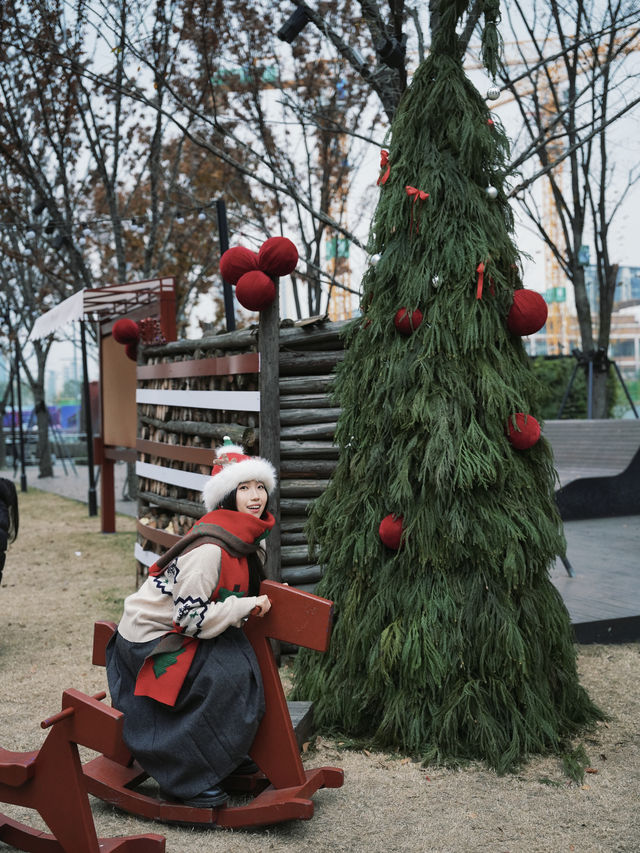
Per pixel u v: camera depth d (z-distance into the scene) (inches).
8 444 1384.1
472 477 156.9
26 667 221.1
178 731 127.0
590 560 334.0
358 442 173.8
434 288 163.8
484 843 124.0
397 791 142.0
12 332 811.4
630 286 1196.5
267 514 137.3
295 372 225.8
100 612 284.5
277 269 213.6
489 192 164.9
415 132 168.1
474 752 154.3
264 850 121.9
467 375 161.5
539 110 462.0
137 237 679.1
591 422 540.1
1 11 435.2
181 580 126.0
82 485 880.3
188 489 265.4
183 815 128.9
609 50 373.7
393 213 167.0
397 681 161.2
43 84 498.3
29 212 690.2
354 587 167.3
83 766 141.6
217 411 247.0
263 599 129.3
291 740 131.9
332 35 306.0
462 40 226.7
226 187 578.9
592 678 201.5
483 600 157.6
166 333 319.6
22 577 353.7
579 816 132.6
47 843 116.0
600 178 555.5
